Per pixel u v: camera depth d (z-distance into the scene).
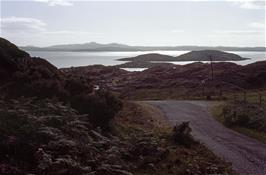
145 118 28.80
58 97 17.38
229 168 15.97
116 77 118.94
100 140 14.45
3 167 9.84
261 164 17.39
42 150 10.70
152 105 42.81
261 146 21.61
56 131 12.62
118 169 11.95
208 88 86.38
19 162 10.43
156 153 15.42
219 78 95.56
